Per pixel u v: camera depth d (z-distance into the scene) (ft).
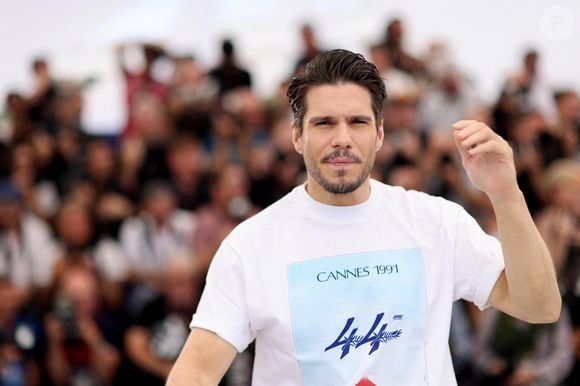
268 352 18.02
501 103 56.65
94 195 51.39
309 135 17.51
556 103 58.18
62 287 46.52
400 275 17.94
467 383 46.03
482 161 16.69
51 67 60.08
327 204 18.13
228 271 17.99
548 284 16.85
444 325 17.99
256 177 52.54
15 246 48.70
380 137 18.19
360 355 17.58
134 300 47.60
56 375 45.65
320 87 17.43
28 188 52.16
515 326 45.47
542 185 51.90
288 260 17.99
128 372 44.88
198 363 17.56
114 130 58.18
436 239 18.20
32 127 54.90
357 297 17.78
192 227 50.16
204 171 52.60
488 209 51.57
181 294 45.57
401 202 18.63
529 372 45.34
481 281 17.88
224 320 17.67
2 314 45.44
